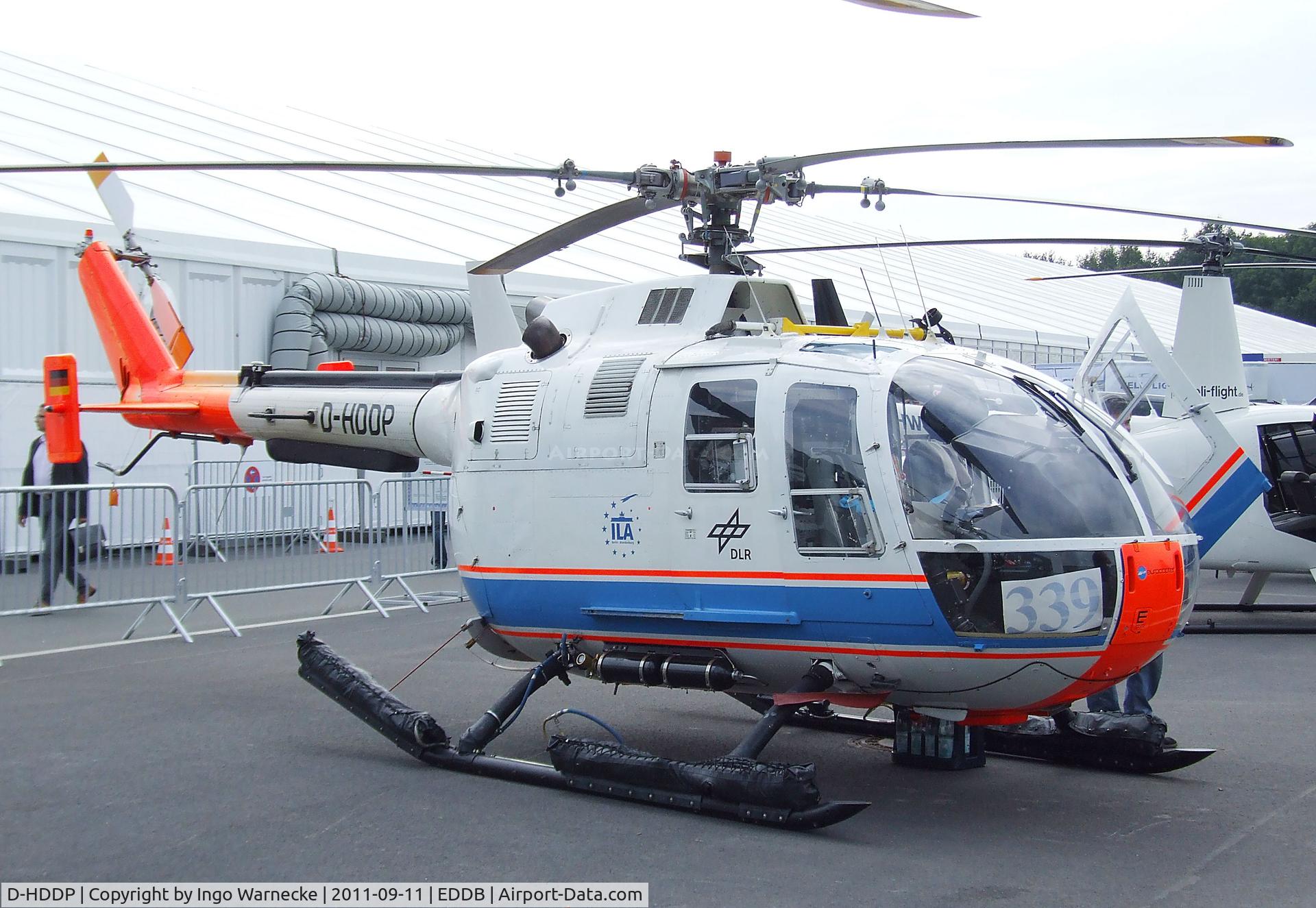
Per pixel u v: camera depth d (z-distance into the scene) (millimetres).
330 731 7539
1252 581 12305
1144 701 6953
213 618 12180
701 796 5691
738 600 5949
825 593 5664
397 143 30719
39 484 13219
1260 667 9711
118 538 11984
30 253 15898
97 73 29562
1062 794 6195
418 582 14891
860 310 23984
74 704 8250
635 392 6453
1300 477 11422
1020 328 28859
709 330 6535
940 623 5375
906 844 5328
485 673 9547
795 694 5852
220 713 7984
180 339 11406
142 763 6703
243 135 26797
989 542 5316
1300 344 41750
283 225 20516
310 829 5516
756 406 5957
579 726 7855
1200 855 5180
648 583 6273
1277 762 6801
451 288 21125
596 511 6504
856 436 5605
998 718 5918
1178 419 11664
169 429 11070
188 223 18438
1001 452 5516
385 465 8992
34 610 10094
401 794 6125
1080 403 6098
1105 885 4785
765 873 4906
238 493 13070
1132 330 8172
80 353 16406
